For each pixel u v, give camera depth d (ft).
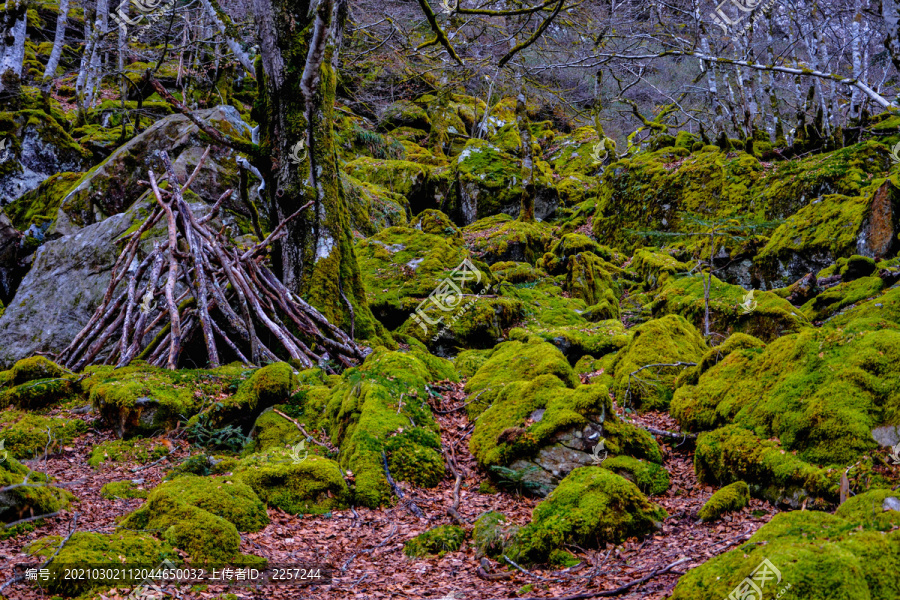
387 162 69.21
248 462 18.53
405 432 19.15
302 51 30.50
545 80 81.30
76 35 85.71
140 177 39.99
